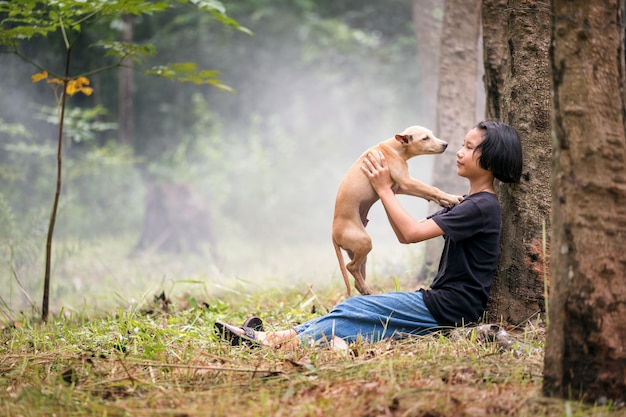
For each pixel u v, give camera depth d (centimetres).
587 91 331
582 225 332
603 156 331
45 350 475
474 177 450
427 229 436
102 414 339
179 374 403
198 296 748
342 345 436
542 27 473
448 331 445
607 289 331
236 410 336
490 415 326
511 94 481
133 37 2130
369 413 328
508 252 473
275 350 441
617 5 335
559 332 339
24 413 346
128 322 518
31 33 601
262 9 2200
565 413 324
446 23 758
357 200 473
